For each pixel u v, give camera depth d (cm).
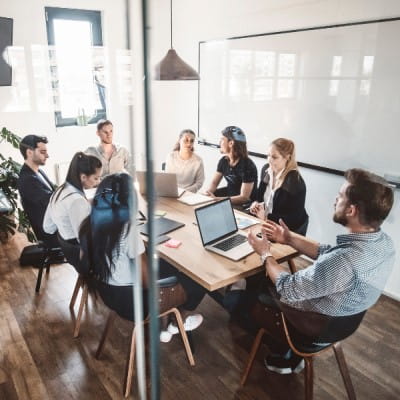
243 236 224
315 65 304
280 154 262
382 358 221
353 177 150
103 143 285
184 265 190
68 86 385
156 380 70
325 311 154
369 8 264
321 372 210
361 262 145
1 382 201
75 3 373
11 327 242
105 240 167
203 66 404
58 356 218
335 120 300
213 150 417
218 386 200
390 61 259
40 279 279
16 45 357
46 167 395
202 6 390
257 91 355
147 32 51
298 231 259
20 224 320
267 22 333
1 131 354
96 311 249
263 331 190
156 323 65
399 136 264
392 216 276
